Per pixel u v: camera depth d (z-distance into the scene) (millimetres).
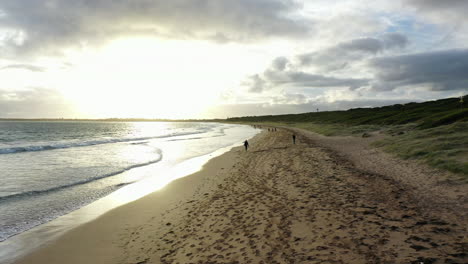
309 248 5855
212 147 34625
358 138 32438
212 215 8836
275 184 11969
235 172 16188
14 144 39000
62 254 7129
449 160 12492
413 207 7863
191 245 6852
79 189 13867
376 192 9586
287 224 7281
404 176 11906
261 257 5738
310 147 25453
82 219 9641
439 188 9531
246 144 28281
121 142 44406
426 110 54625
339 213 7684
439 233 6035
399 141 21719
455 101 64312
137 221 9250
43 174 17578
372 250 5496
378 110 87000
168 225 8555
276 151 24438
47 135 64250
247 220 7945
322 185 11008
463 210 7316
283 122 135000
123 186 14469
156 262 6258
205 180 14977
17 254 7207
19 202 11680
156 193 12867
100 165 21156
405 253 5270
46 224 9219
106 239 7941
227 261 5777
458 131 20859
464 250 5195
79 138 55000
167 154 28031
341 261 5195
